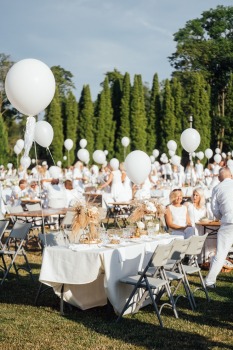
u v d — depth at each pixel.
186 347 5.20
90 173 21.70
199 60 50.81
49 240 7.26
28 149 7.23
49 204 12.05
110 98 46.66
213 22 52.62
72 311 6.53
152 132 45.66
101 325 5.91
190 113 44.38
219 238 7.46
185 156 44.66
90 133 45.44
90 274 5.98
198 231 9.19
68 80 59.56
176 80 45.22
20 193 13.59
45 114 46.56
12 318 6.14
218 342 5.36
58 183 12.54
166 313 6.48
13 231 8.07
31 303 6.89
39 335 5.51
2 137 39.72
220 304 6.91
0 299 7.08
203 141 43.84
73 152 45.06
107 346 5.19
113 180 14.14
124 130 45.25
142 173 8.79
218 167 21.88
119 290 6.18
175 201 8.69
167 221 8.56
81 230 6.62
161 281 6.16
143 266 6.77
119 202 13.48
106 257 5.97
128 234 7.21
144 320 6.14
